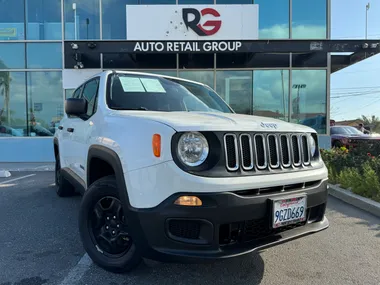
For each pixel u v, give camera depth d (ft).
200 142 7.92
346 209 17.31
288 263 10.69
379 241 12.68
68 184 18.75
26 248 11.69
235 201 7.82
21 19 38.34
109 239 9.71
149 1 38.14
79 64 36.04
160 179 7.82
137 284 9.17
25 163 36.99
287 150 9.36
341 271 10.18
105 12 38.42
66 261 10.61
